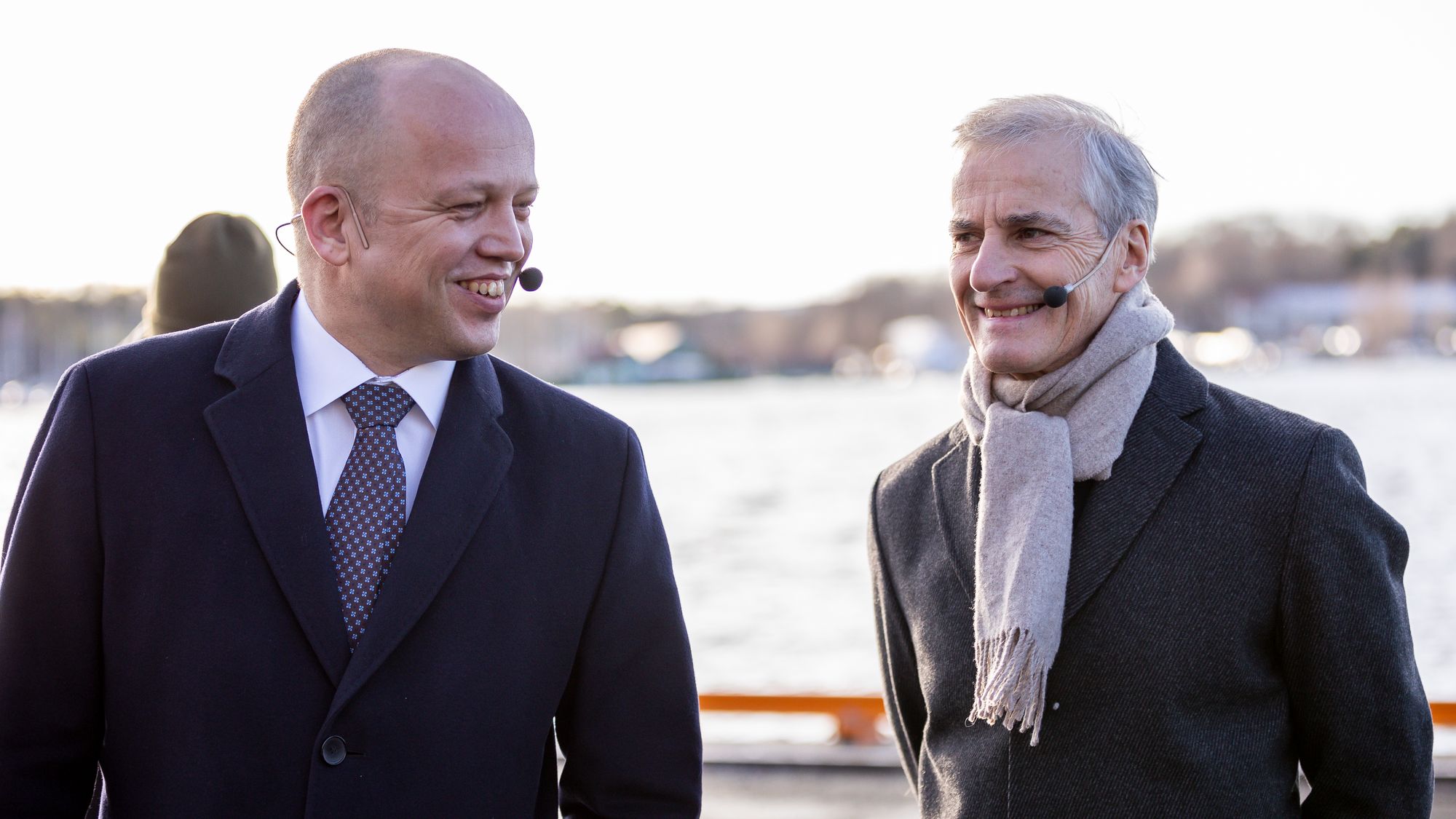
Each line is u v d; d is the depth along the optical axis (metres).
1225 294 58.75
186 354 1.63
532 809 1.61
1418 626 10.94
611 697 1.71
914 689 1.92
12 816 1.48
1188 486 1.65
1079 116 1.69
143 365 1.61
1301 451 1.62
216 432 1.55
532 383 1.77
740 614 15.82
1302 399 43.09
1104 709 1.63
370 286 1.53
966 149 1.72
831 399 69.00
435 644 1.55
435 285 1.52
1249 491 1.62
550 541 1.66
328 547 1.53
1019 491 1.69
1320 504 1.59
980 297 1.71
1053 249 1.66
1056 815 1.64
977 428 1.79
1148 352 1.73
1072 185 1.65
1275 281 58.59
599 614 1.71
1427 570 14.12
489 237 1.53
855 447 45.78
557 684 1.65
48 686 1.51
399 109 1.50
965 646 1.75
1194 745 1.59
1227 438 1.67
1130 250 1.71
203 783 1.46
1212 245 58.81
